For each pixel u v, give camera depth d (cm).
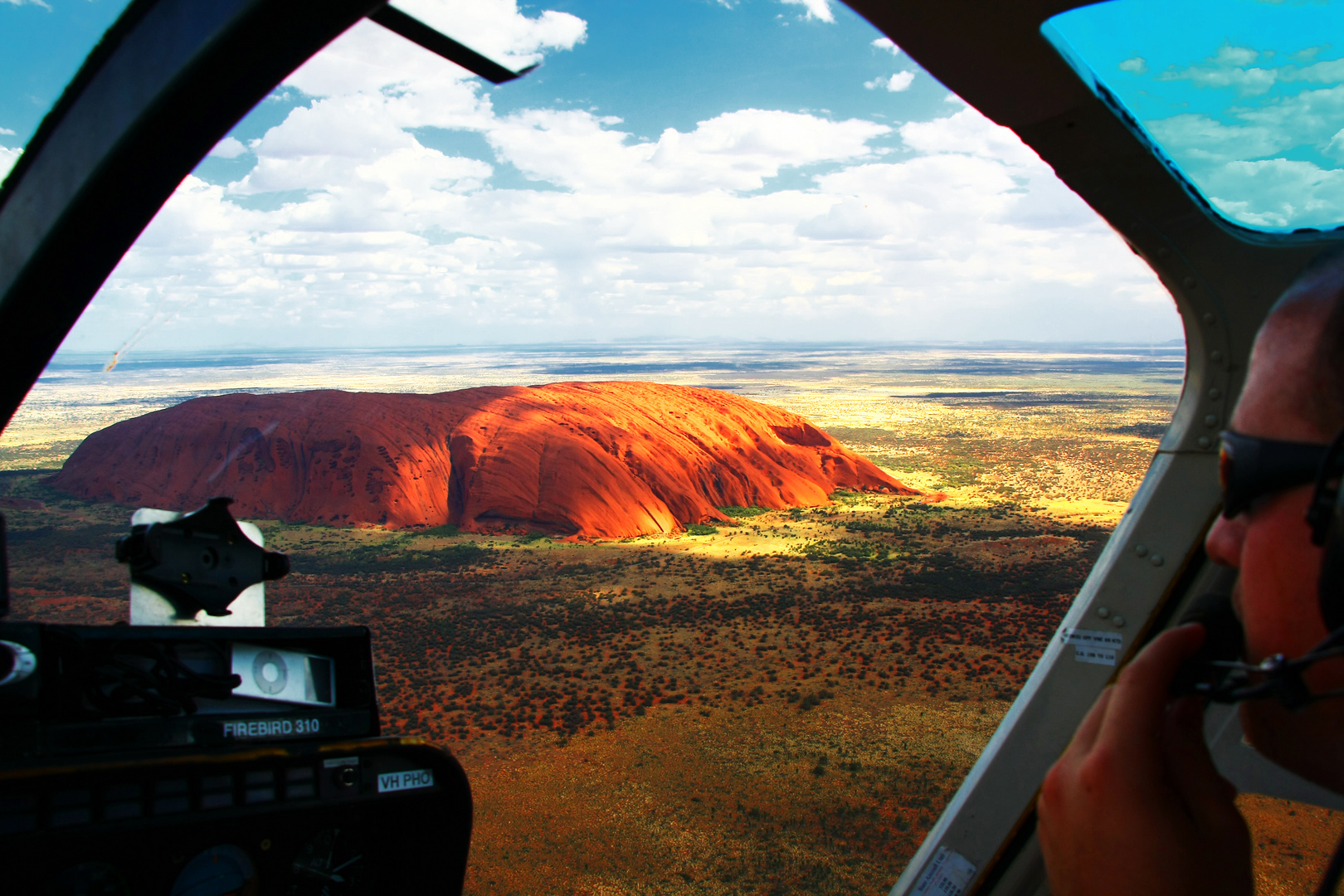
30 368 152
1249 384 77
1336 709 68
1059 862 80
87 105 128
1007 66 183
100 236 139
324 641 232
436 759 227
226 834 195
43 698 179
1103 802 75
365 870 227
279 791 202
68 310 148
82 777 175
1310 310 71
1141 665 80
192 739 199
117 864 182
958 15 167
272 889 206
